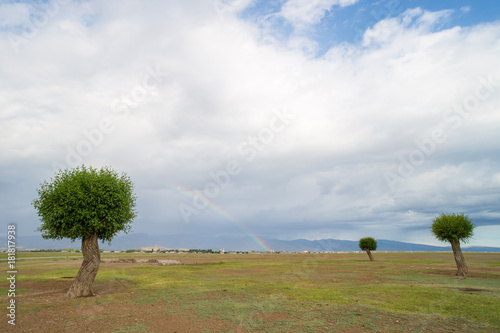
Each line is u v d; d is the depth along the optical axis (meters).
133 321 12.29
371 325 11.58
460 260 31.06
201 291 20.45
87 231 19.16
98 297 18.08
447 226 31.44
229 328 11.27
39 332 10.79
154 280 27.36
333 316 13.03
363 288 21.64
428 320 12.30
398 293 19.19
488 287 21.92
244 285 23.62
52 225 19.47
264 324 11.78
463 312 13.67
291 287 22.38
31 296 18.30
